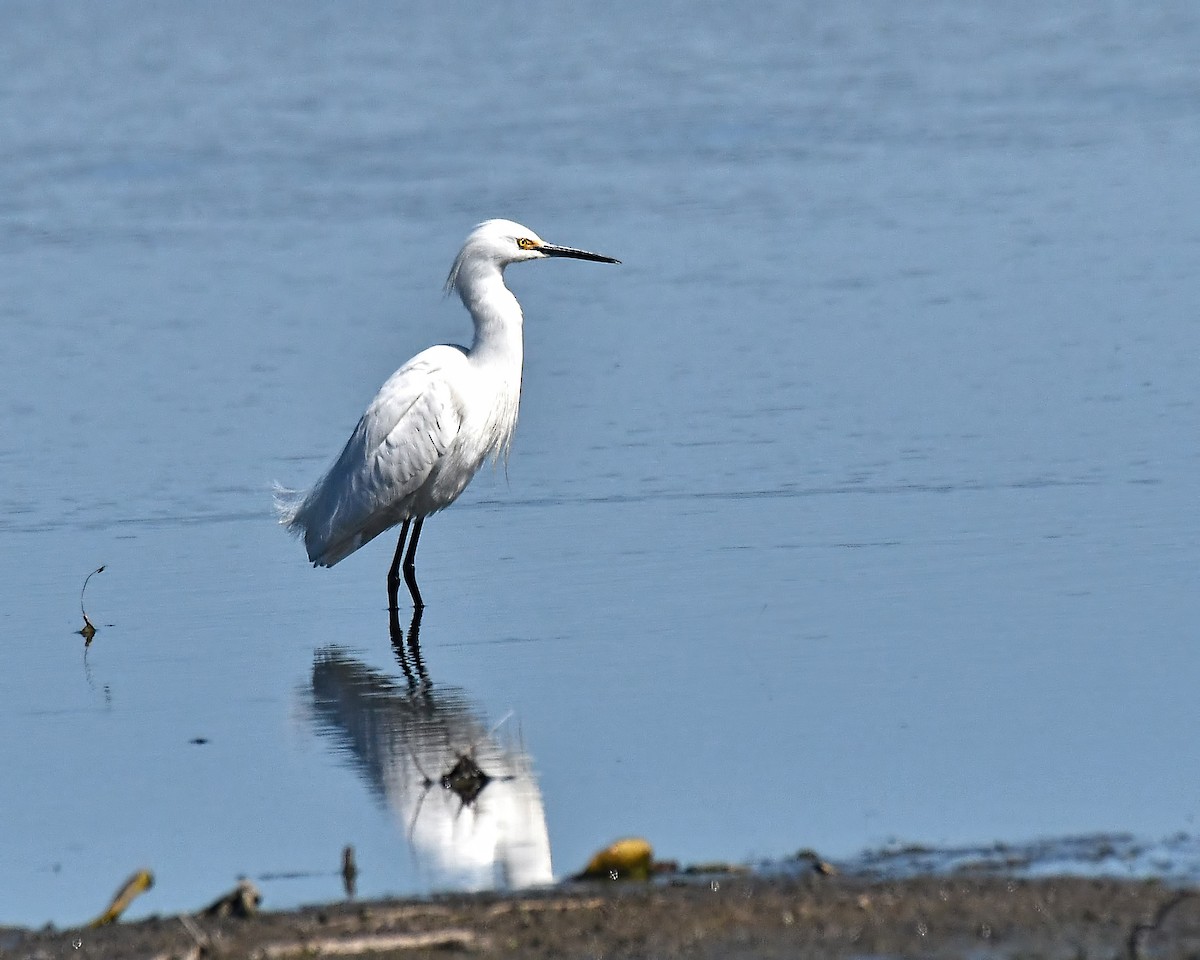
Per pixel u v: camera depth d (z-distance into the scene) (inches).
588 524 630.5
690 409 760.3
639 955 290.5
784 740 415.2
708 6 2117.4
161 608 563.5
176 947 299.7
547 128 1456.7
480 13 2123.5
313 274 1026.1
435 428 567.5
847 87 1587.1
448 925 304.8
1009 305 898.7
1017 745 405.4
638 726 429.4
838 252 1025.5
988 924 298.0
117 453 739.4
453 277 597.6
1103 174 1195.3
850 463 678.5
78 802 398.6
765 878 327.6
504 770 404.2
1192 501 609.9
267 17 2123.5
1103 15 1913.1
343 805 389.7
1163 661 460.1
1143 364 788.6
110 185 1298.0
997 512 611.5
